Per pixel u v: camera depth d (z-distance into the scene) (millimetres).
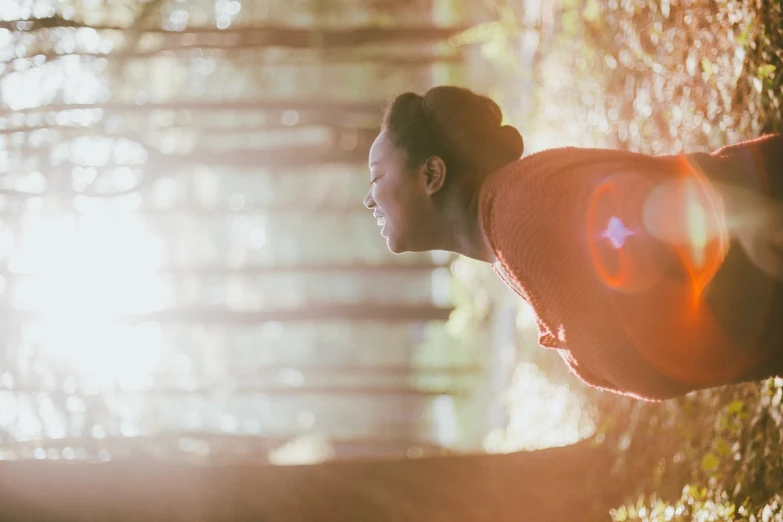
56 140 8422
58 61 8156
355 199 12430
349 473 4250
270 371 11391
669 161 1748
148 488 4082
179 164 8789
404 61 9633
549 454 4320
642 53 4168
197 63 9531
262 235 13047
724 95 3289
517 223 1643
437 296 11109
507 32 7586
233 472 4203
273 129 9375
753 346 1681
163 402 9531
